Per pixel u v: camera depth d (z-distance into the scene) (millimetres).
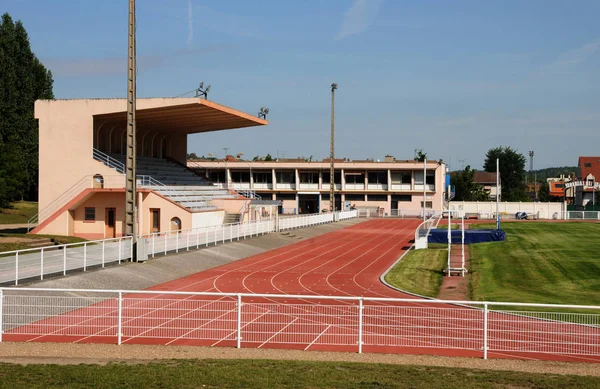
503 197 154875
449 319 18906
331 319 21438
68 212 53875
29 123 88500
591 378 14461
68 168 54344
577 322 20484
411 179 105625
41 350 17109
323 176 108375
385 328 19922
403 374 14594
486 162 173125
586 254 43688
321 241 59688
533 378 14359
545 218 95062
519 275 36281
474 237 53688
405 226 79062
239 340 17672
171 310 21344
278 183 108562
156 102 51500
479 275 36844
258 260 44406
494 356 16922
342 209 101688
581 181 100500
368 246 55031
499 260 42438
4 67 86062
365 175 106062
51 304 23156
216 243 48906
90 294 26359
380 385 13609
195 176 72500
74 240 48562
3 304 20750
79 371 14430
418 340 18469
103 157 57500
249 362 15703
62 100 54438
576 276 35344
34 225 63844
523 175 170875
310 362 15766
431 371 14977
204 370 14648
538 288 32312
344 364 15594
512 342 18141
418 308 22594
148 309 21500
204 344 18078
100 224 54281
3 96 86062
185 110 53844
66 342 18078
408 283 34094
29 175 87125
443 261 43500
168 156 73750
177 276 35250
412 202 105750
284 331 19688
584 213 92812
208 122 63094
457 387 13531
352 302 26297
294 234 64125
